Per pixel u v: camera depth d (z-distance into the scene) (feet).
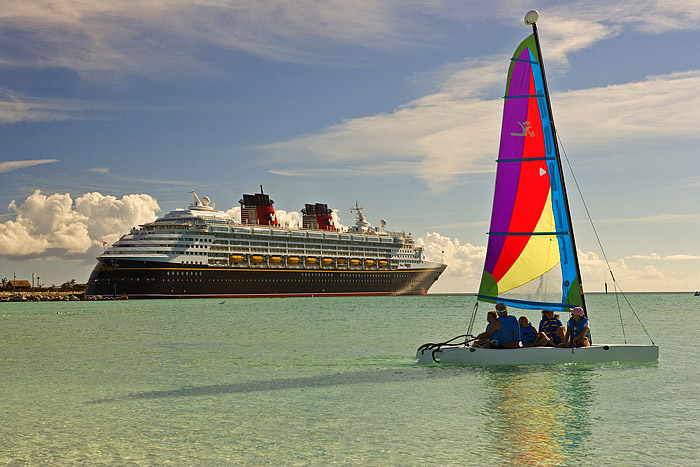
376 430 41.47
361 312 217.97
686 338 105.60
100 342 105.70
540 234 67.51
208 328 138.00
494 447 37.17
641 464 33.65
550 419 43.70
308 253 471.62
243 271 432.66
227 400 52.01
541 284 67.56
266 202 486.79
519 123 68.39
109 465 34.86
